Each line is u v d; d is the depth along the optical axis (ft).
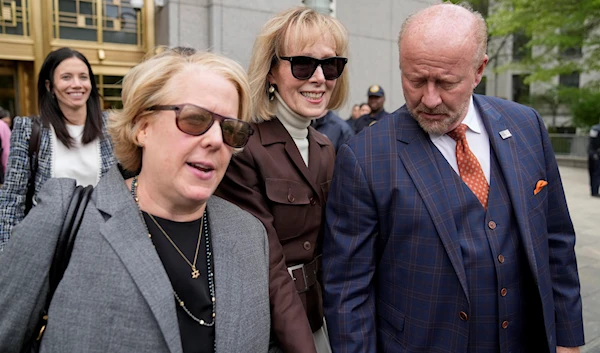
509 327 5.36
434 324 5.37
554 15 40.04
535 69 50.08
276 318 5.05
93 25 25.72
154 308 3.95
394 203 5.49
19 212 7.95
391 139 5.70
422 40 4.91
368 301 5.77
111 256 4.00
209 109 4.23
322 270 6.00
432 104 5.00
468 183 5.46
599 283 15.89
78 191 4.33
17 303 3.91
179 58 4.40
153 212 4.49
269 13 26.37
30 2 24.71
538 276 5.32
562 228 6.04
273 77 6.42
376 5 33.96
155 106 4.23
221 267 4.56
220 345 4.27
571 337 5.91
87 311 3.88
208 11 25.41
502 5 47.98
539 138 5.90
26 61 25.46
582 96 52.85
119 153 4.58
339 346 5.57
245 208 5.91
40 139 8.29
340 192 5.82
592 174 34.09
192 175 4.25
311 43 6.07
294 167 6.29
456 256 5.22
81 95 8.57
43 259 3.94
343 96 7.07
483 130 5.74
